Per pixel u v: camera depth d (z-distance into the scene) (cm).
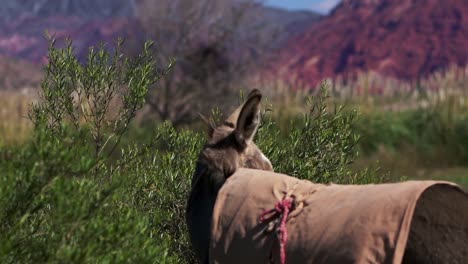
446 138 2670
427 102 3198
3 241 400
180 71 2259
